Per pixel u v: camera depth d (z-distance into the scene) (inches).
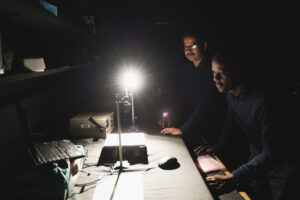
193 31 82.7
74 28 75.9
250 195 58.9
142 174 50.6
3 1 36.9
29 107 68.2
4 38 54.4
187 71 94.1
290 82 111.5
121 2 132.1
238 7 129.3
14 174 43.8
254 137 57.3
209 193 43.7
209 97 81.0
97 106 85.3
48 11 51.2
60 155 48.4
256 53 120.0
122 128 82.7
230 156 84.4
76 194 43.9
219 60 50.7
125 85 73.4
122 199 41.8
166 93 105.0
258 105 48.6
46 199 41.1
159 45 141.1
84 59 95.1
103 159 57.8
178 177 49.3
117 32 135.9
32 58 52.1
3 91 61.8
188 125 79.4
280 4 117.6
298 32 114.9
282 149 47.0
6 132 55.9
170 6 135.8
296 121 46.5
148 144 67.4
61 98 94.4
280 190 53.7
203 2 134.4
